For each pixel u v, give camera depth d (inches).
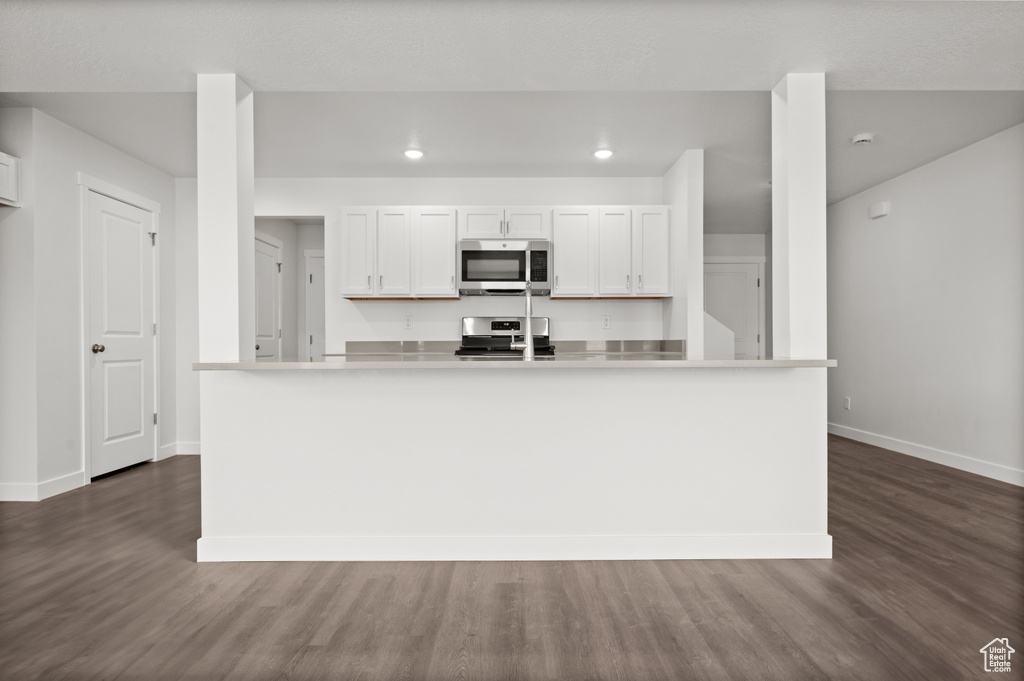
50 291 144.9
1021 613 82.3
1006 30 91.7
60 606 85.4
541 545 103.3
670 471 104.0
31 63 101.7
